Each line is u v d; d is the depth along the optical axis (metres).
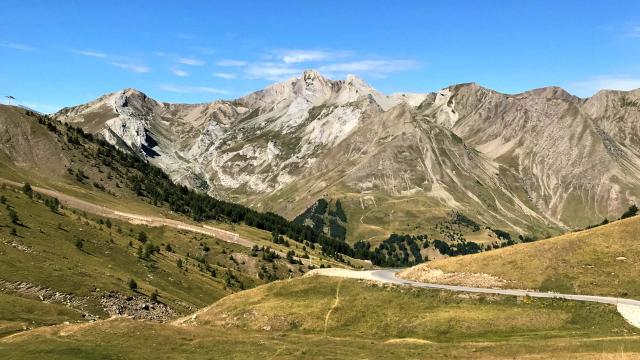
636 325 73.56
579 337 71.12
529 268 96.62
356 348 72.00
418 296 92.50
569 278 91.69
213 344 74.69
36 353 69.31
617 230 101.75
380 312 89.56
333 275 108.38
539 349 64.94
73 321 110.62
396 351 69.31
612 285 88.00
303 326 89.75
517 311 81.62
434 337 79.56
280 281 109.50
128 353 70.00
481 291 90.56
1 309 105.75
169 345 74.19
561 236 108.88
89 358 67.31
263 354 70.00
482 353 65.88
